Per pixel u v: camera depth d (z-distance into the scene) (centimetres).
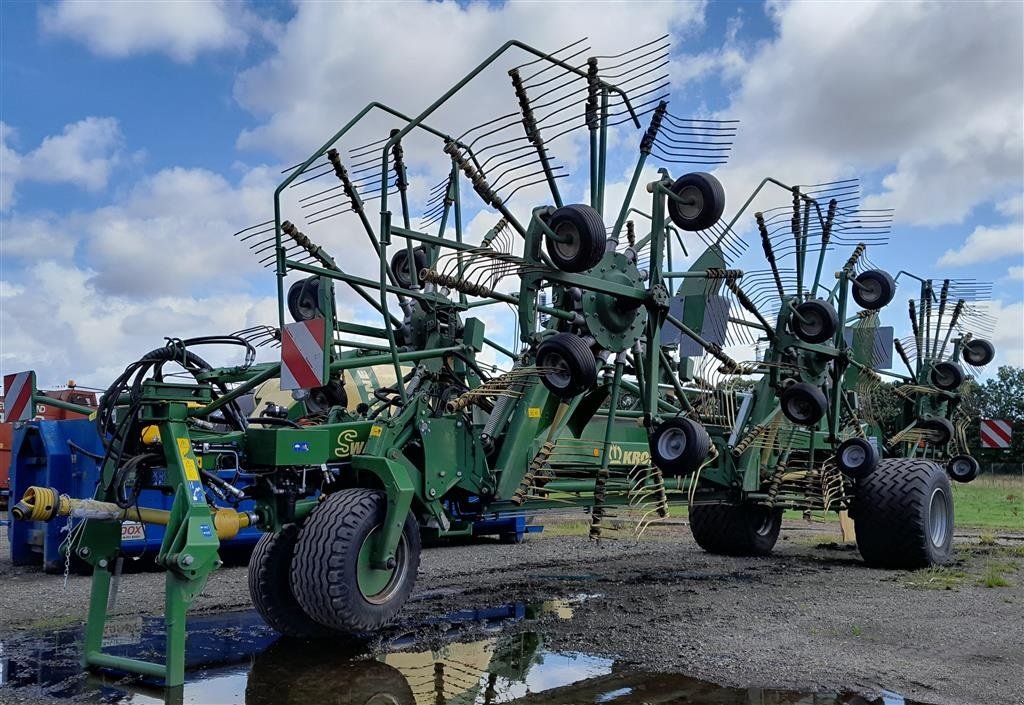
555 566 852
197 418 519
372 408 723
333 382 689
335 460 531
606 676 429
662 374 834
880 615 575
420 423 562
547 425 645
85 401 1182
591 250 555
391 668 448
